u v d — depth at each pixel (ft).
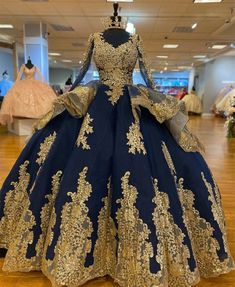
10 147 16.25
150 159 4.76
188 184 4.95
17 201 5.34
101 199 4.64
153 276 4.14
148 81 5.75
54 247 4.45
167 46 37.45
